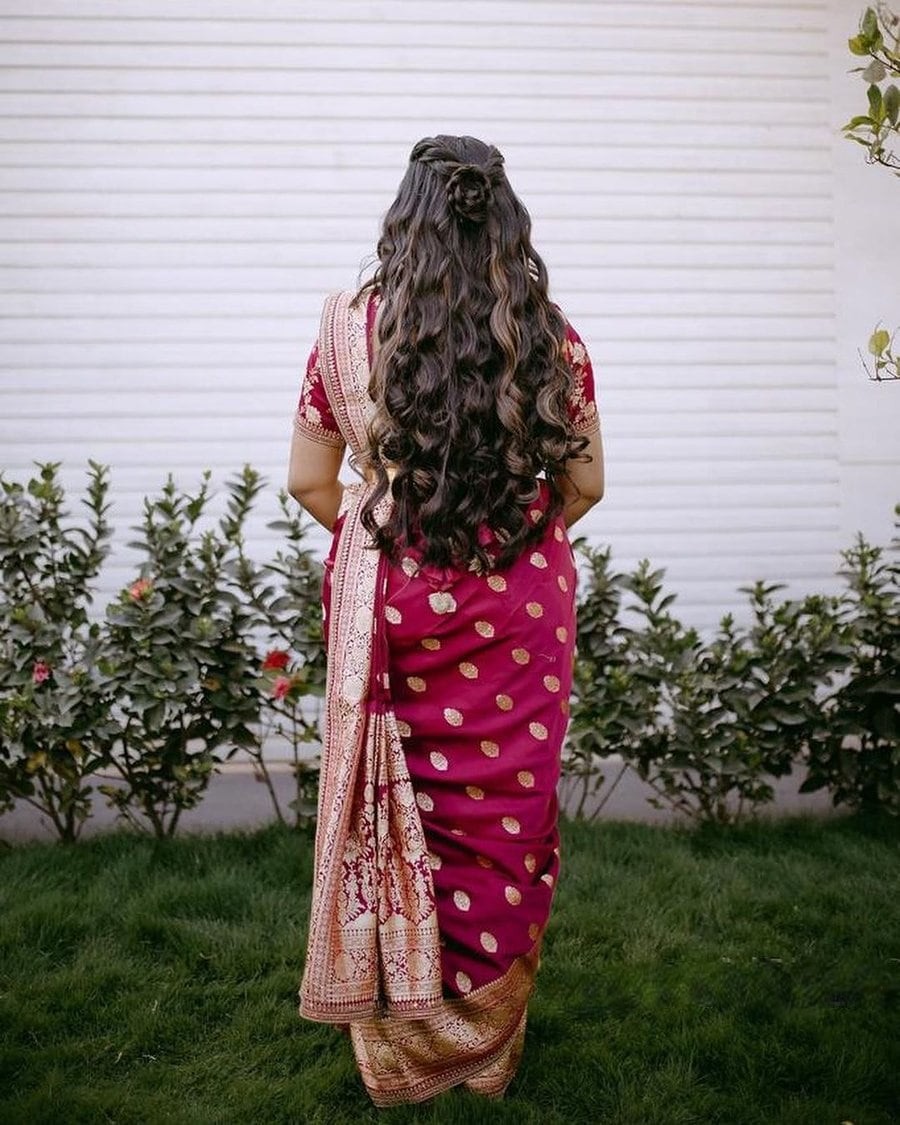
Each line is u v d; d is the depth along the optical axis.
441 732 1.93
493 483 1.88
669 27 4.47
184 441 4.44
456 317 1.86
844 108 4.53
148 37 4.32
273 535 4.49
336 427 2.07
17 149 4.32
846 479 4.64
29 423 4.38
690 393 4.57
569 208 4.50
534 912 1.97
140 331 4.40
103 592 4.43
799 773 4.21
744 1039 2.30
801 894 3.01
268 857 3.24
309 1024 2.40
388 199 4.44
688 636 3.55
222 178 4.39
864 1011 2.41
